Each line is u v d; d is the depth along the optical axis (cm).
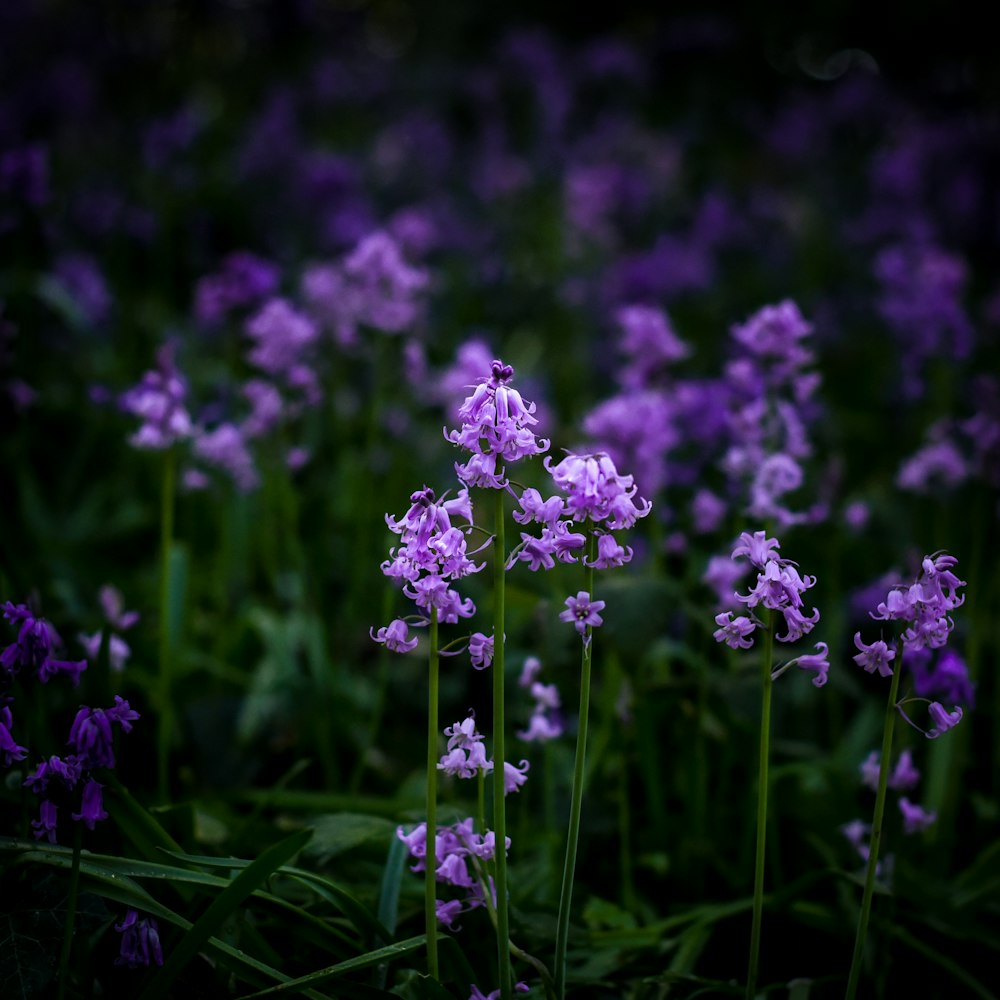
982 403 191
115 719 141
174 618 191
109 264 387
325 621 200
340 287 224
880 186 468
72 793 141
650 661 184
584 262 406
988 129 563
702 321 399
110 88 572
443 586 139
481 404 139
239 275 216
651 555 210
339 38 752
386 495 248
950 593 140
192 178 432
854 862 172
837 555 199
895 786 160
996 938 164
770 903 162
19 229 272
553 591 180
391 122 602
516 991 146
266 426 194
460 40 848
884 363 363
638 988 156
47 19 584
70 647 177
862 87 613
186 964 142
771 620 143
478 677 192
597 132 557
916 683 158
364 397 284
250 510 227
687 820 175
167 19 640
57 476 264
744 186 562
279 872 148
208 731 185
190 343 319
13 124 426
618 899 172
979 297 405
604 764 182
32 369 275
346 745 191
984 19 746
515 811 176
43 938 142
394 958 146
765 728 144
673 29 723
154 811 158
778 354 178
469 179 519
